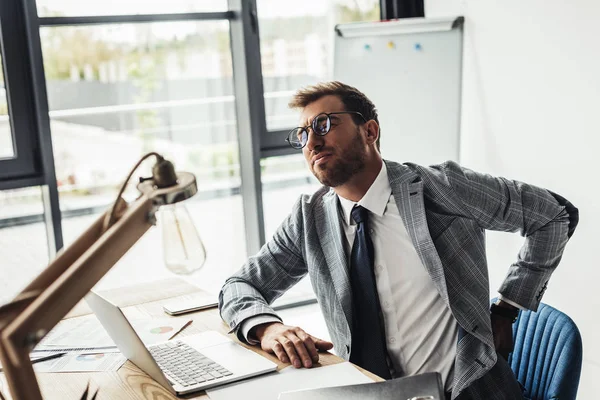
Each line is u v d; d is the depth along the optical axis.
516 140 3.24
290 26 3.73
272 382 1.50
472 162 3.52
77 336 1.88
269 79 3.73
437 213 1.86
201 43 3.64
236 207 3.88
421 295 1.84
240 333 1.76
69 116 3.42
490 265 3.50
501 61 3.26
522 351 1.99
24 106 3.23
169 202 1.10
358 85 3.66
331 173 1.84
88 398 1.47
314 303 4.01
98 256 0.98
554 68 2.99
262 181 3.83
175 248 1.27
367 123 1.89
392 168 1.90
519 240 3.29
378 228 1.88
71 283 0.94
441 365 1.81
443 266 1.82
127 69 3.51
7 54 3.16
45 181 3.29
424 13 3.79
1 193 3.27
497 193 1.91
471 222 1.87
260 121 3.74
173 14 3.54
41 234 3.39
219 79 3.71
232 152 3.81
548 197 1.96
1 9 3.12
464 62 3.49
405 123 3.60
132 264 3.66
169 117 3.64
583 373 3.03
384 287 1.85
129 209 1.07
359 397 1.33
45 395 1.51
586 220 2.95
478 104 3.43
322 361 1.60
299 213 1.99
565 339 1.85
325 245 1.91
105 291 2.32
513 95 3.23
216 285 3.90
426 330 1.83
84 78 3.42
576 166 2.95
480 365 1.75
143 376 1.57
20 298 0.99
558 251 1.97
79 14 3.34
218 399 1.43
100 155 3.51
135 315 2.04
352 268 1.87
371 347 1.83
